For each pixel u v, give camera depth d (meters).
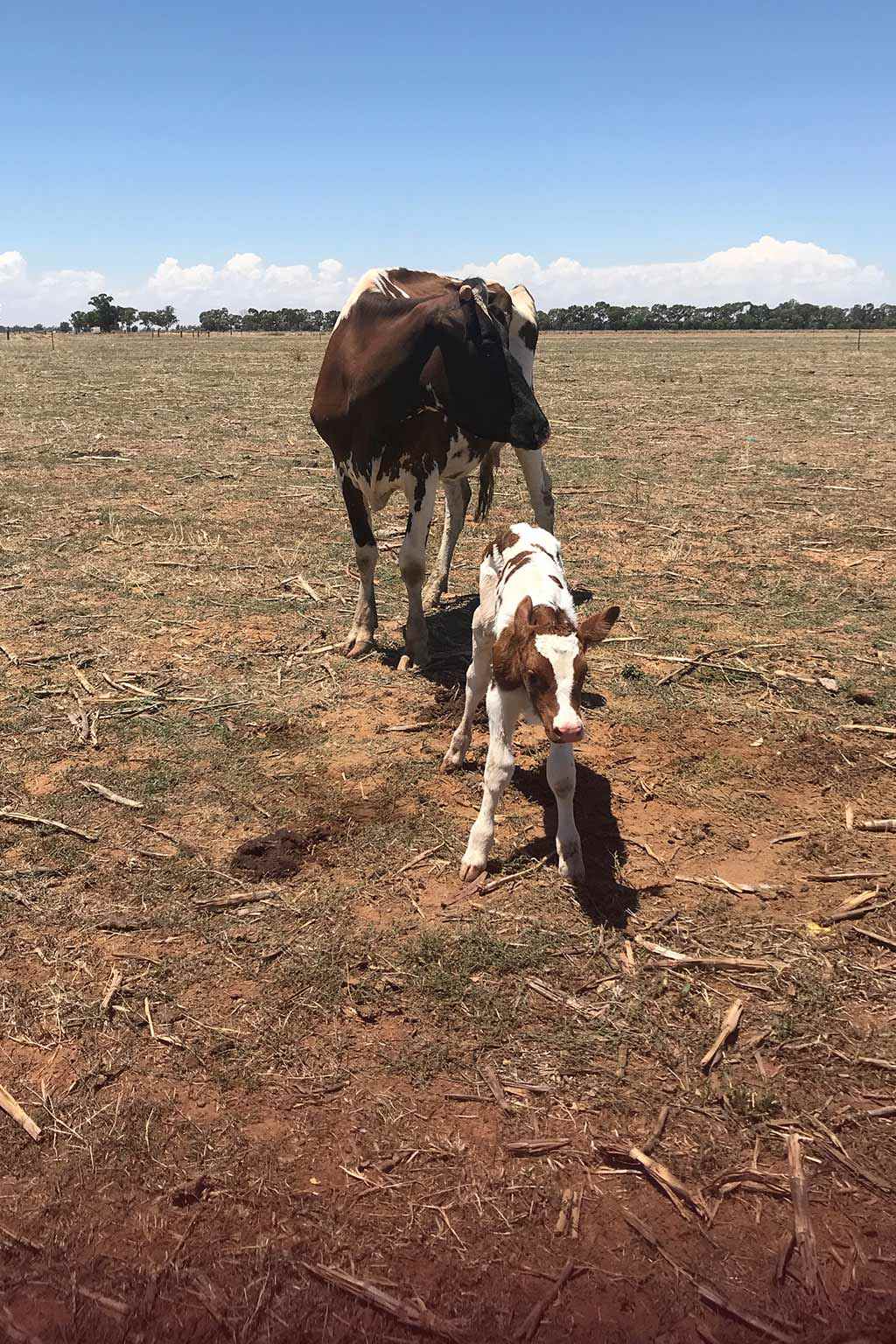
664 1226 2.99
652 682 6.97
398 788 5.59
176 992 3.97
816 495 13.25
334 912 4.48
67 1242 2.92
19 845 4.96
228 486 13.82
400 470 7.07
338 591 9.12
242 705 6.60
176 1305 2.73
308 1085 3.52
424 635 7.27
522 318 8.25
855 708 6.57
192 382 30.81
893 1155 3.24
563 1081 3.54
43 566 9.71
